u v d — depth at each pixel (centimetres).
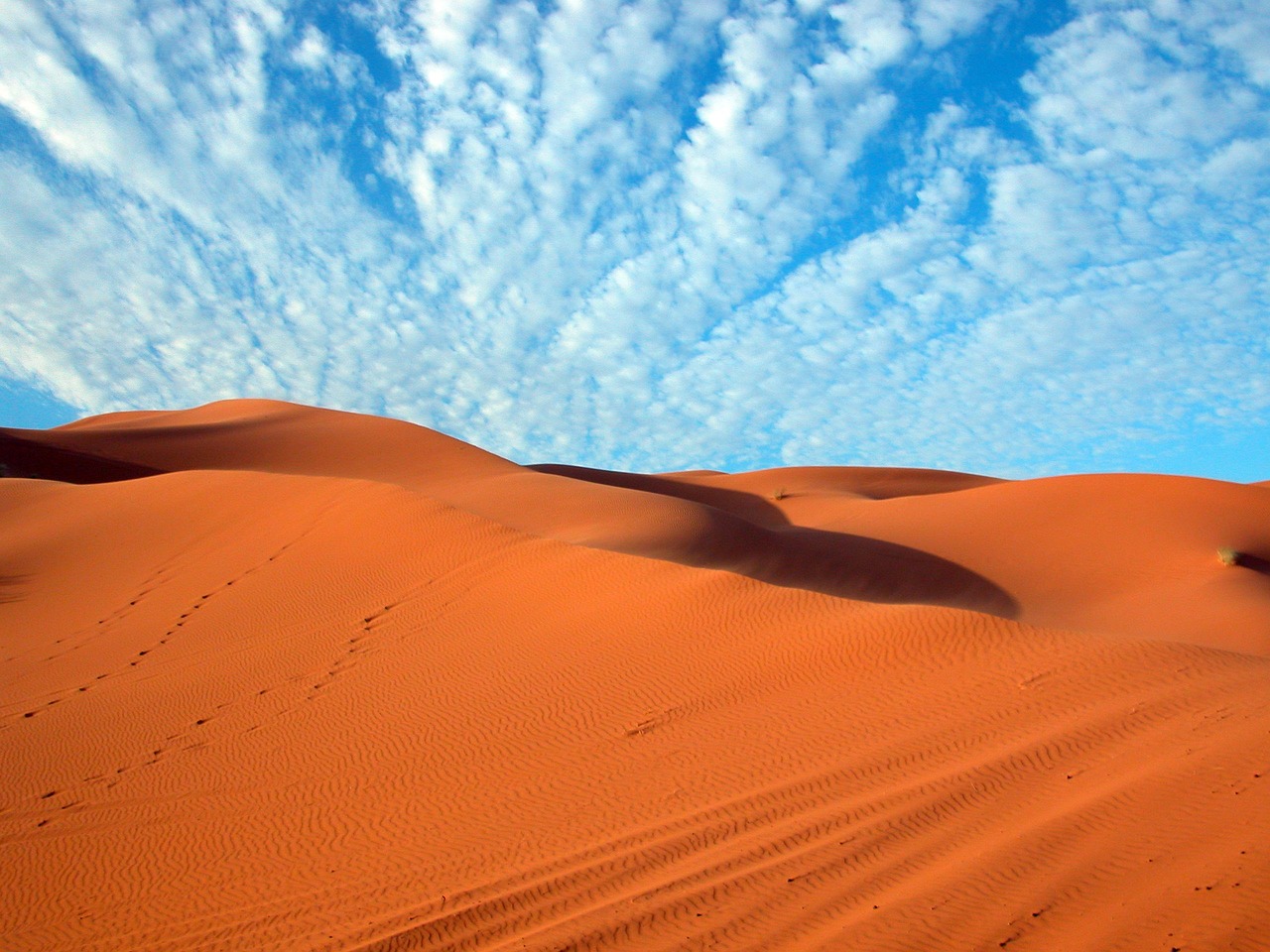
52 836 1190
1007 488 4306
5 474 5428
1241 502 3500
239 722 1566
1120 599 2806
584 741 1256
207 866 1063
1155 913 596
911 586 3089
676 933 700
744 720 1227
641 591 1819
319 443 7044
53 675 2020
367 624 2033
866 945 633
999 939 612
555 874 868
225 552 2934
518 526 3178
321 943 809
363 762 1321
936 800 871
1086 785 838
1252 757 804
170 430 7088
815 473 8444
